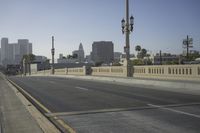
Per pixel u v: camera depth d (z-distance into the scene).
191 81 25.83
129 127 9.87
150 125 10.08
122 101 16.45
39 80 44.97
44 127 9.85
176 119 11.02
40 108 14.76
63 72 71.75
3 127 9.98
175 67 30.16
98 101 16.73
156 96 18.59
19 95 20.59
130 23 34.88
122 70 39.41
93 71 52.16
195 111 12.73
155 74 33.31
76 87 27.69
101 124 10.50
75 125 10.50
